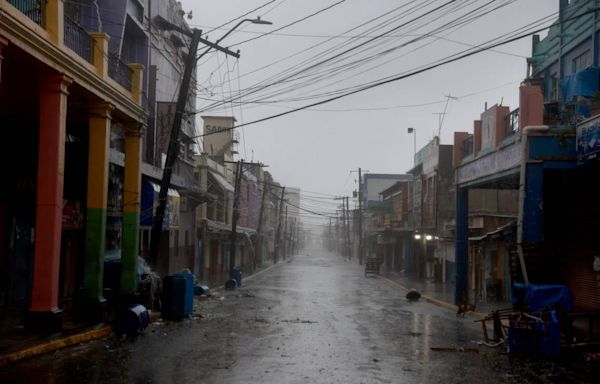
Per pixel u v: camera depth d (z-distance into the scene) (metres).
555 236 17.80
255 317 17.91
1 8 10.04
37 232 12.16
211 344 12.49
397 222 50.44
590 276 16.14
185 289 16.91
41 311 12.02
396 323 16.95
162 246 29.06
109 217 19.91
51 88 12.41
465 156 21.94
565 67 19.06
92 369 9.57
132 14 22.61
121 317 13.31
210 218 42.25
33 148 17.00
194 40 19.14
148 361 10.41
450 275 35.53
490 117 18.28
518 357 11.38
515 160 15.73
